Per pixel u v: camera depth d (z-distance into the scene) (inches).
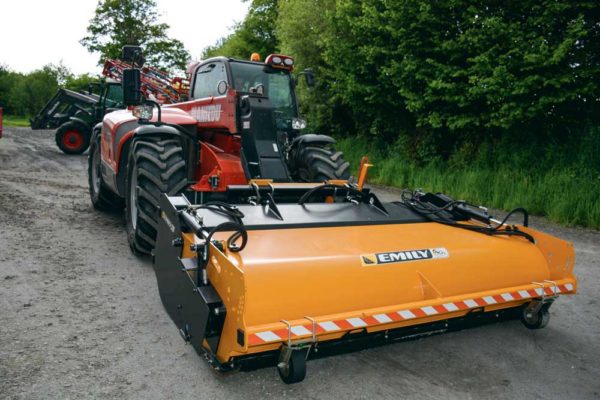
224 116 209.8
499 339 144.6
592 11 371.9
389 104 526.9
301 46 645.9
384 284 123.8
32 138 838.5
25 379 113.2
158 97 323.6
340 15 521.7
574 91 362.0
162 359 125.3
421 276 129.3
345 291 118.3
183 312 120.3
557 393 116.3
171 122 214.7
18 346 128.2
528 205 359.3
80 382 113.2
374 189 463.5
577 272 218.8
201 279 113.0
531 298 140.3
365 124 617.0
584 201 330.6
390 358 131.0
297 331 104.5
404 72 456.4
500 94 380.8
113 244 224.5
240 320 100.8
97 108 596.4
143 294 167.5
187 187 200.4
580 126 407.5
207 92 235.6
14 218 259.9
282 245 125.6
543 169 394.9
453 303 124.6
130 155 207.9
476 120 415.5
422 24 441.7
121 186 231.0
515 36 380.8
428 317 125.2
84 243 223.3
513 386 118.8
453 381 120.2
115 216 281.1
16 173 422.6
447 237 147.5
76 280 177.5
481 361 130.8
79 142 604.4
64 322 143.5
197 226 122.2
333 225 145.1
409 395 113.3
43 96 2149.4
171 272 130.3
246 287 103.0
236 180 205.9
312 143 232.7
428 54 458.6
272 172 196.1
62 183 386.0
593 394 116.4
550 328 154.6
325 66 644.1
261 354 111.7
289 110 243.1
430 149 502.0
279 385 116.0
